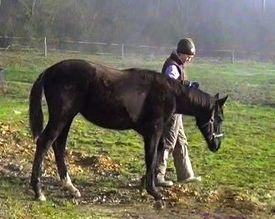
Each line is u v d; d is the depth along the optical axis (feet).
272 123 43.06
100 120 20.95
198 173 26.40
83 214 19.36
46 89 20.29
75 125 37.96
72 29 128.47
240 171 27.32
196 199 22.04
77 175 24.99
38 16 125.59
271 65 99.19
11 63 81.10
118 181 24.44
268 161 29.94
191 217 19.86
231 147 33.09
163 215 19.94
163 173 23.36
